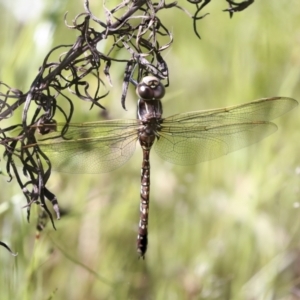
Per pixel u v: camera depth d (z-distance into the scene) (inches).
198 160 71.8
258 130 71.6
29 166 68.9
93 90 72.9
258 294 72.8
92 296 72.7
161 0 69.0
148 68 69.0
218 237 73.4
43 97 68.8
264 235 73.2
